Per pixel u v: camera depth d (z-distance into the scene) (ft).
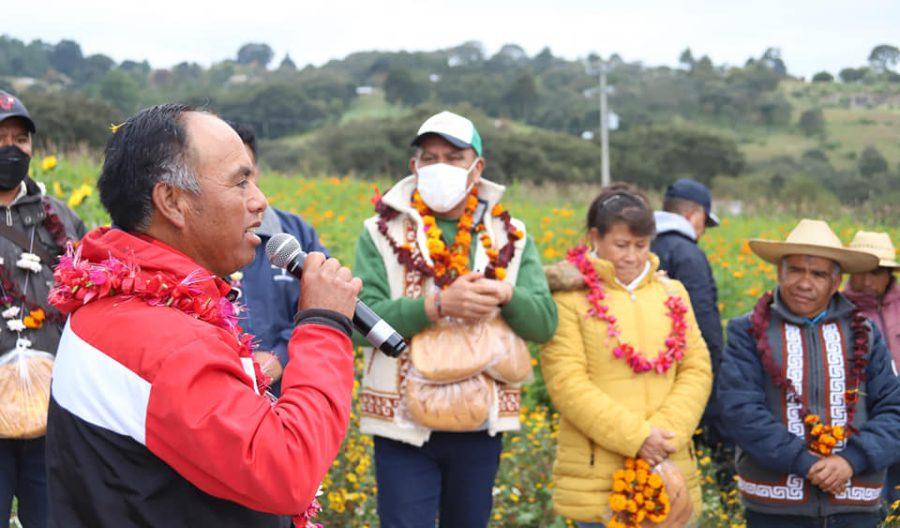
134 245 6.41
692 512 14.17
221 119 6.80
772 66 295.48
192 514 6.14
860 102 240.32
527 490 18.99
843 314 14.21
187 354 5.91
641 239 14.79
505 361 13.65
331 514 16.76
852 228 43.86
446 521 14.46
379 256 14.34
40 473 13.11
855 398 13.85
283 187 53.31
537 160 174.81
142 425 5.90
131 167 6.38
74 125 114.93
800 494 13.89
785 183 138.72
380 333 8.28
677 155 175.01
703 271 19.84
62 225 13.41
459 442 13.96
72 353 6.21
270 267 13.53
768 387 14.19
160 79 328.70
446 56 385.91
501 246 14.55
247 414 5.98
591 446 14.39
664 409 14.30
